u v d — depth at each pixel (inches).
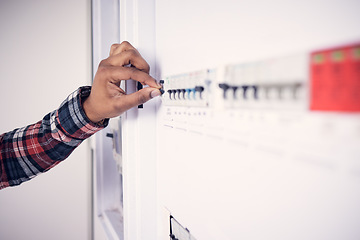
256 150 11.1
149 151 24.7
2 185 27.6
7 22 50.1
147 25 23.7
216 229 15.1
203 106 15.0
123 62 20.6
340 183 7.8
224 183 13.9
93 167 57.8
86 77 55.9
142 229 25.1
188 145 17.8
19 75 51.6
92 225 58.9
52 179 55.5
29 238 55.1
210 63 14.9
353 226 7.6
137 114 24.2
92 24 53.7
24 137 26.8
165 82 20.8
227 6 13.1
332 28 8.0
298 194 9.3
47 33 52.6
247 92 11.0
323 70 7.7
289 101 9.0
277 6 10.0
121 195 50.3
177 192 20.3
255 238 11.8
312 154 8.5
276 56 10.1
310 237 9.0
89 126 24.3
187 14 17.5
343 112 7.3
